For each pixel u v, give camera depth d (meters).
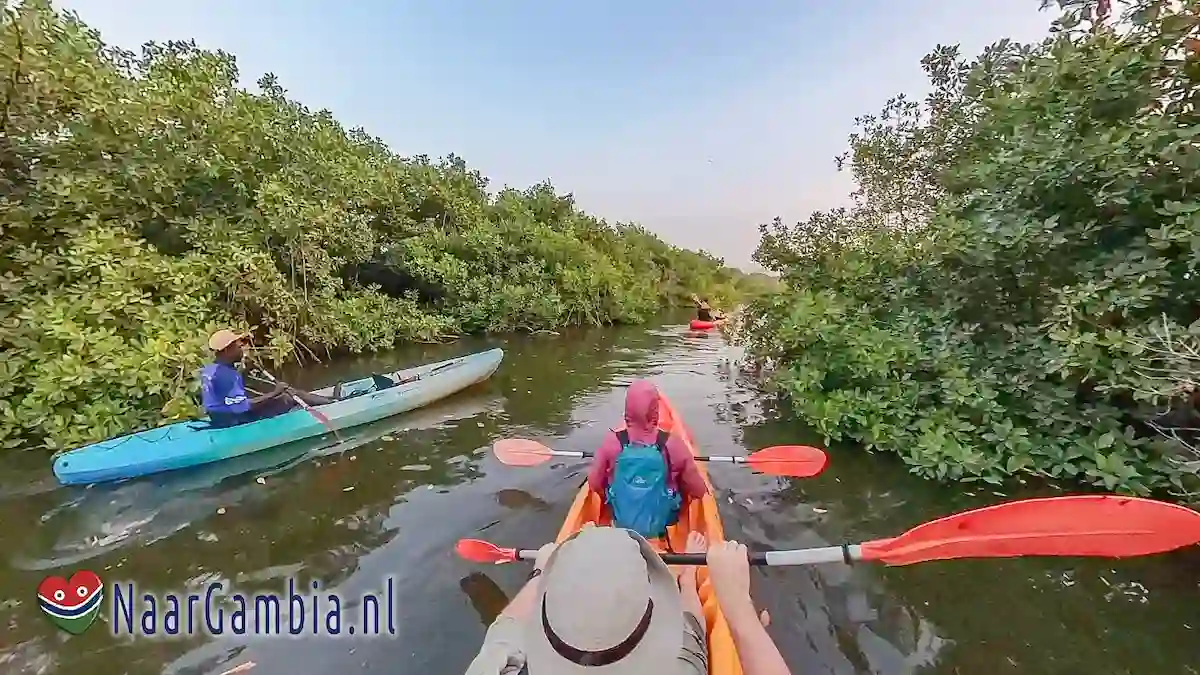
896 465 5.17
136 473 4.86
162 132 8.75
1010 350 4.89
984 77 5.80
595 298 19.45
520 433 6.39
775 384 7.66
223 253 8.42
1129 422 4.36
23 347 5.88
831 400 5.84
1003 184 4.98
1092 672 2.71
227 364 5.45
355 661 2.80
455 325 14.88
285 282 9.88
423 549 3.85
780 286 8.29
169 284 7.29
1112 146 3.90
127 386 5.85
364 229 12.00
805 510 4.43
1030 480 4.51
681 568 2.85
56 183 7.02
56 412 5.63
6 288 6.09
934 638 2.98
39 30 6.82
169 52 10.30
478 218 18.09
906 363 5.37
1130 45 4.25
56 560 3.65
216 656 2.82
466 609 3.22
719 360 11.54
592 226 26.77
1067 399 4.38
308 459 5.45
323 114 15.41
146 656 2.81
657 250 33.97
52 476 4.88
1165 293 3.59
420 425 6.60
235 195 9.74
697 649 1.61
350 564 3.67
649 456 3.24
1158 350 3.40
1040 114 4.92
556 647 1.31
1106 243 4.45
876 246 6.75
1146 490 3.75
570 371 10.18
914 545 2.61
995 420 4.69
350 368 9.99
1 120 6.74
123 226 7.75
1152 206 4.02
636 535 1.66
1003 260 4.77
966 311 5.54
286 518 4.28
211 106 9.76
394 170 16.39
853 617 3.17
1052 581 3.40
